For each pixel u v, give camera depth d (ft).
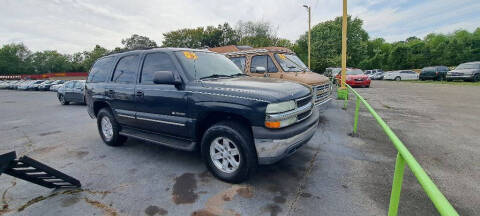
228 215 7.60
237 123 9.29
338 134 16.42
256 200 8.41
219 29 149.59
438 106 26.96
